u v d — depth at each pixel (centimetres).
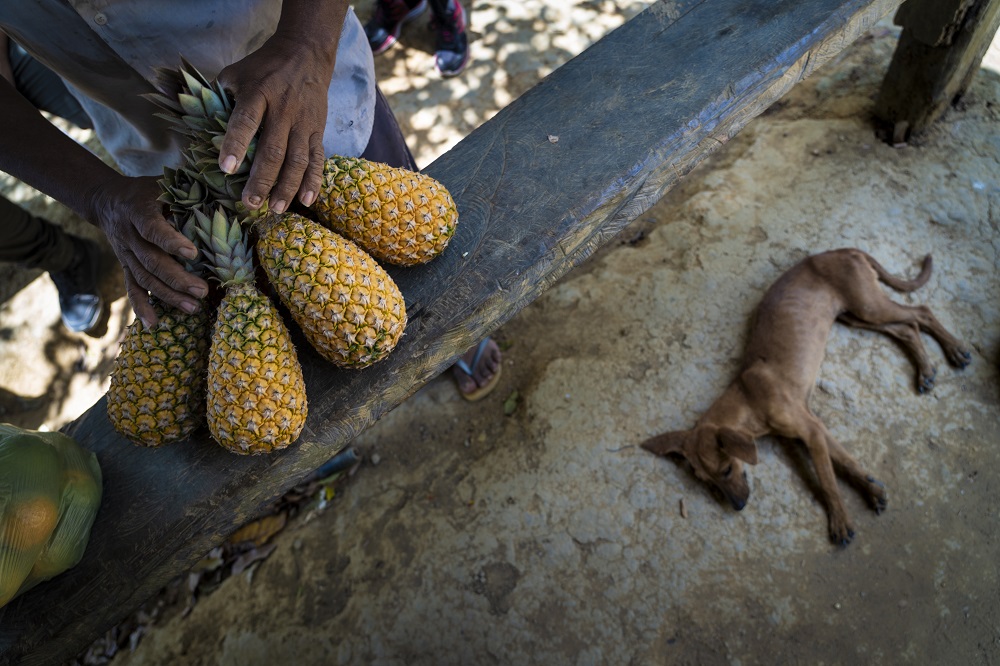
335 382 156
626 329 290
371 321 136
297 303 135
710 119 183
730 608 225
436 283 165
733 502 235
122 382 142
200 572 272
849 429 251
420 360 160
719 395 266
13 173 157
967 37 269
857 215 297
